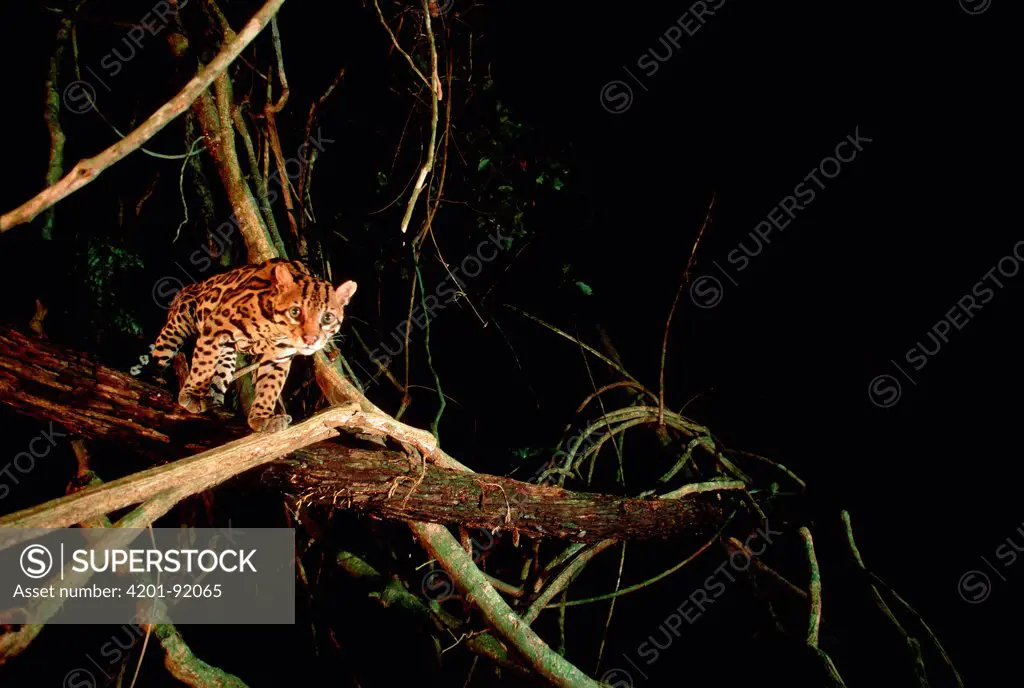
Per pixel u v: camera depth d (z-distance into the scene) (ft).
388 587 18.49
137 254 19.25
